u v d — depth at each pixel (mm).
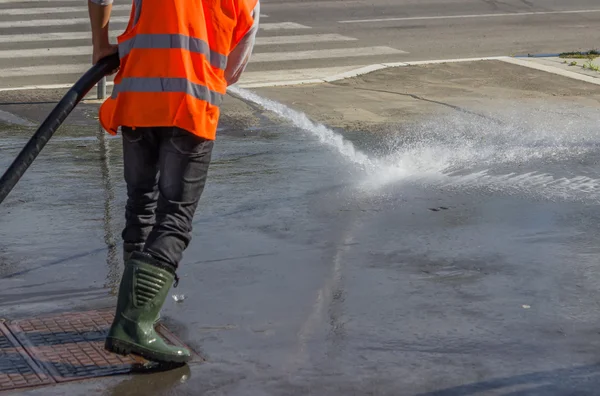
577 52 15430
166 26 4094
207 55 4172
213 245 6047
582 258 5879
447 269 5656
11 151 8766
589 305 5109
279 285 5371
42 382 4098
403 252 5961
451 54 15648
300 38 16750
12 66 13781
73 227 6445
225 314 4938
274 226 6473
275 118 10375
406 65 14000
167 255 4195
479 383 4168
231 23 4211
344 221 6605
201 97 4141
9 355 4375
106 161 8352
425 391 4094
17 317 4859
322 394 4062
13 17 18250
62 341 4551
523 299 5184
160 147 4270
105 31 4227
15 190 7305
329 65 14359
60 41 15953
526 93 12023
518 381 4191
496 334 4707
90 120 10172
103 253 5930
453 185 7629
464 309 5031
